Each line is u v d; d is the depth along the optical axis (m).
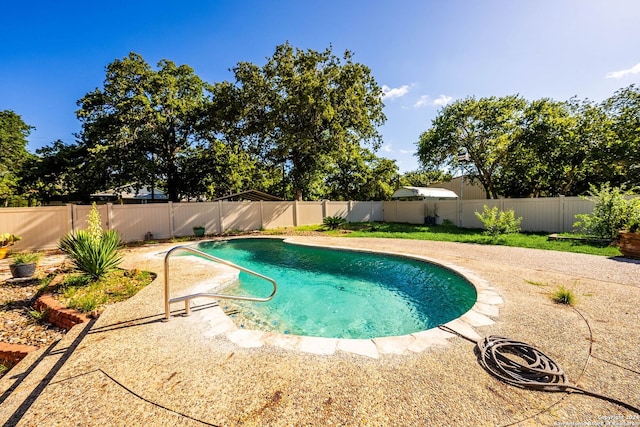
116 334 3.08
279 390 2.11
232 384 2.18
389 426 1.73
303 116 16.16
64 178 17.80
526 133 13.05
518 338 2.89
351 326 4.25
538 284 4.79
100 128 16.12
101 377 2.27
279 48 16.50
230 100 16.30
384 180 24.17
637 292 4.30
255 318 4.44
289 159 18.91
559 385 2.11
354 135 18.86
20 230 9.48
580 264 6.14
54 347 2.90
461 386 2.13
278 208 16.27
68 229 10.34
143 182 18.95
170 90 17.83
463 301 5.11
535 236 10.31
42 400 1.99
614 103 12.38
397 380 2.22
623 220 8.12
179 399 2.00
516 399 1.98
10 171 19.69
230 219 14.58
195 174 19.81
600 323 3.23
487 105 14.14
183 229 13.20
